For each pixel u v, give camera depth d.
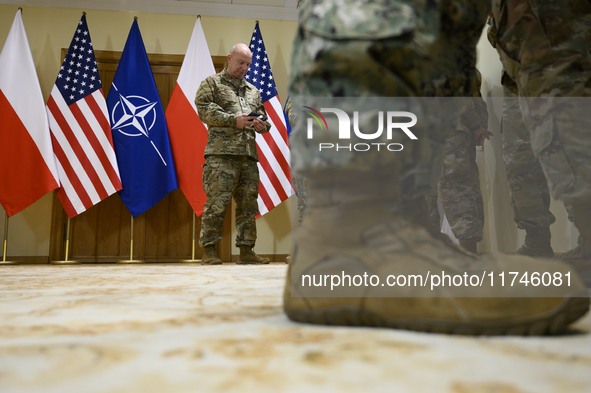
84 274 1.85
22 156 3.84
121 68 4.14
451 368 0.32
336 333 0.46
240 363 0.33
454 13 0.57
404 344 0.40
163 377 0.30
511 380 0.29
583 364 0.33
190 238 4.28
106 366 0.33
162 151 4.05
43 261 4.09
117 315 0.60
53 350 0.38
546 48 0.94
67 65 4.04
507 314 0.44
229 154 3.02
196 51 4.24
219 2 4.50
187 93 4.16
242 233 3.17
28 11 4.30
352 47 0.50
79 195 3.88
